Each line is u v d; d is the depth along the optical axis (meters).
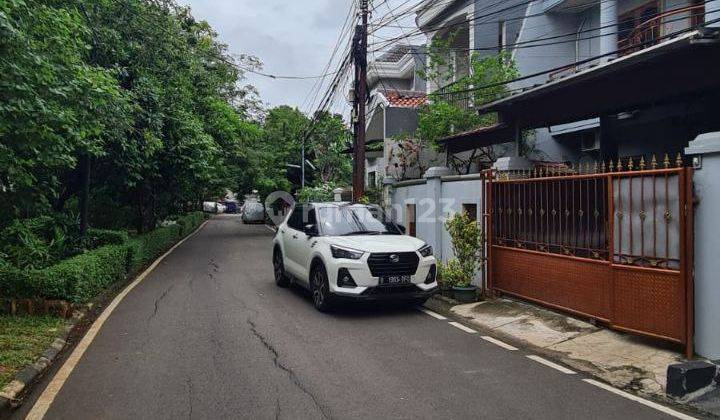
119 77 12.91
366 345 7.04
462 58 18.94
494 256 9.70
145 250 15.68
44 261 9.95
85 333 7.62
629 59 7.53
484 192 9.94
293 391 5.36
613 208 7.11
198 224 38.09
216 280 12.53
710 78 7.32
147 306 9.46
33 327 7.38
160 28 13.82
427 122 16.67
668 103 9.44
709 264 5.98
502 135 13.77
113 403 5.05
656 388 5.52
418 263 8.77
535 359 6.48
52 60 7.14
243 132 28.48
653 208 6.57
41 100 6.40
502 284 9.51
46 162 7.29
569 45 16.48
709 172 5.96
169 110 14.81
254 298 10.27
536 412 4.86
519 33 16.64
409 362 6.32
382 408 4.93
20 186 8.02
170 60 14.78
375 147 21.19
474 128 16.20
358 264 8.52
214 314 8.84
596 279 7.43
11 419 4.72
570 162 14.84
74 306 8.41
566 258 7.97
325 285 8.85
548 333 7.45
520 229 9.06
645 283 6.66
